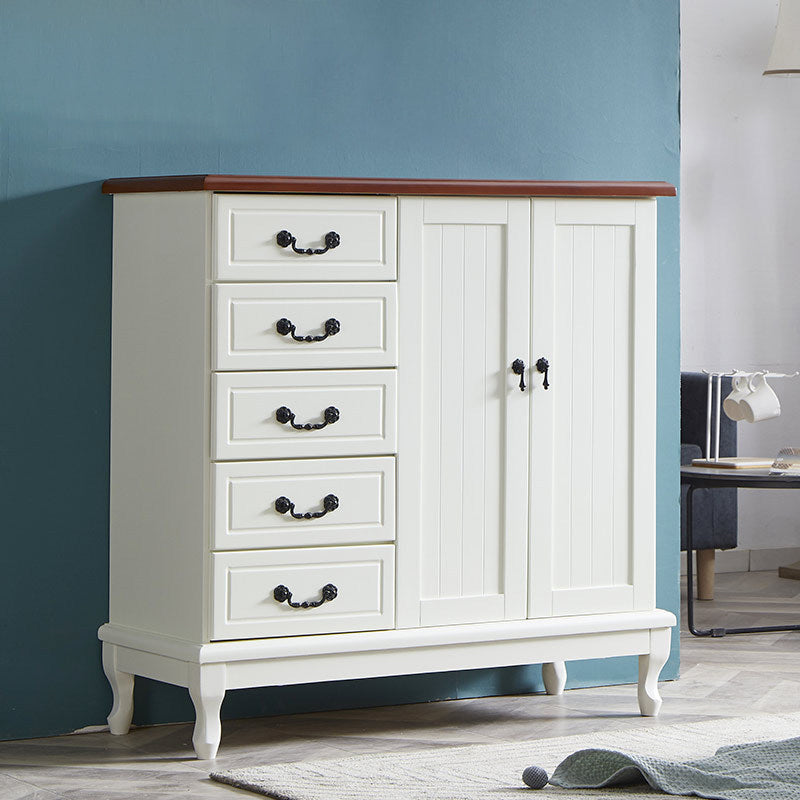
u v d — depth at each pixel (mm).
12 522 3344
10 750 3260
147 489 3270
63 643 3398
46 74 3332
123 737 3371
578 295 3438
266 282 3117
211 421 3086
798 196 6238
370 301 3211
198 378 3105
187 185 3096
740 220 6125
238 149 3527
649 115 3988
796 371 6246
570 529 3441
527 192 3348
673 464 4020
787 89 6207
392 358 3234
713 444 5496
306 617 3176
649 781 2822
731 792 2760
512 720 3551
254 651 3107
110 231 3400
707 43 6043
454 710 3670
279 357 3129
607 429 3477
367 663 3223
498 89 3814
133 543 3320
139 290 3283
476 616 3344
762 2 6141
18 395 3336
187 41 3463
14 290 3324
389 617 3254
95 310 3396
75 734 3408
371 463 3221
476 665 3330
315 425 3160
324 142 3621
